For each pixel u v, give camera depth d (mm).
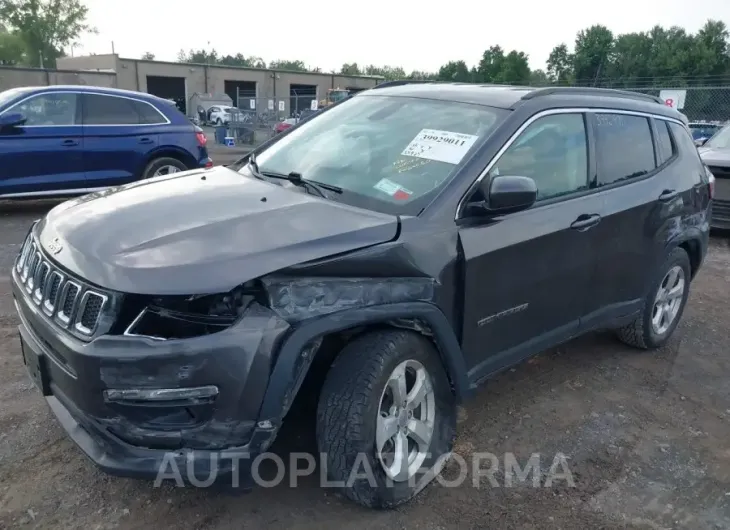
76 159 8844
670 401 4340
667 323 5160
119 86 48562
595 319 4246
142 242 2688
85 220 2965
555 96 3885
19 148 8414
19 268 3215
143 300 2494
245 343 2496
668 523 3098
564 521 3053
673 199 4695
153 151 9453
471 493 3207
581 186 3961
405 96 4070
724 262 8320
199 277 2502
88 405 2520
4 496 2977
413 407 3059
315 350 2680
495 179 3156
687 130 5203
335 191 3369
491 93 3857
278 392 2553
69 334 2582
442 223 3111
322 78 56656
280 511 2982
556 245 3666
